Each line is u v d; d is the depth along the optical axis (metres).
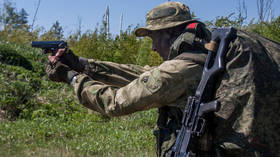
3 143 4.64
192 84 2.34
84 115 6.91
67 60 2.79
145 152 4.92
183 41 2.40
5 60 8.32
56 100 7.30
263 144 2.17
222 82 2.25
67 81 2.69
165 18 2.58
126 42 10.15
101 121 6.90
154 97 2.35
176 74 2.31
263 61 2.23
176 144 2.33
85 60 2.91
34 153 4.41
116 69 2.99
